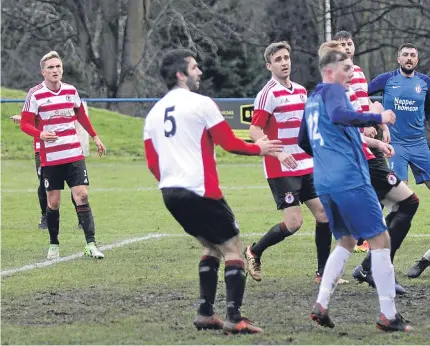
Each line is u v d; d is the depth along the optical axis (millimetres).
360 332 14969
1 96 66625
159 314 16656
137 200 38500
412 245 25375
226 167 53688
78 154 23859
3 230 29969
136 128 65625
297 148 19516
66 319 16312
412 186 42375
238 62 92062
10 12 88062
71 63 88812
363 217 14828
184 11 88125
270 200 37844
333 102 14695
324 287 15125
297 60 91375
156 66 88875
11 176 49312
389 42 89625
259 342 14305
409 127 24344
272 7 91875
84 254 24047
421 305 17250
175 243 26484
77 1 84125
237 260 14906
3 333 15125
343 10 87125
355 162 14906
